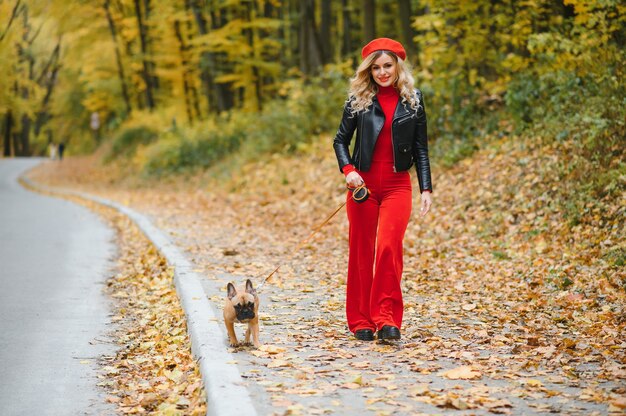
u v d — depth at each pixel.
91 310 8.05
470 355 5.65
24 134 76.88
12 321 7.43
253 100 30.59
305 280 9.41
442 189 13.95
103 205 22.53
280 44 29.34
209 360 5.20
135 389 5.24
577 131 12.45
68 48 47.09
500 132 14.68
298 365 5.32
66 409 4.82
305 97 22.09
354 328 6.25
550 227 10.59
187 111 34.88
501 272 9.39
